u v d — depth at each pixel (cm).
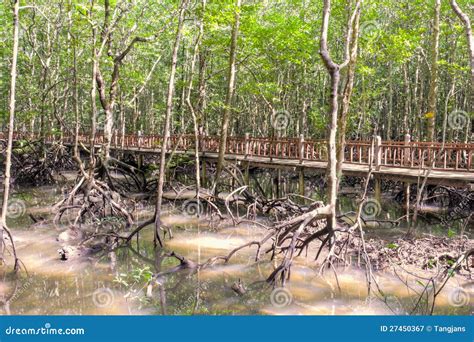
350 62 1184
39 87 2545
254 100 2964
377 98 3027
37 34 2638
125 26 1988
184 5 1230
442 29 1856
